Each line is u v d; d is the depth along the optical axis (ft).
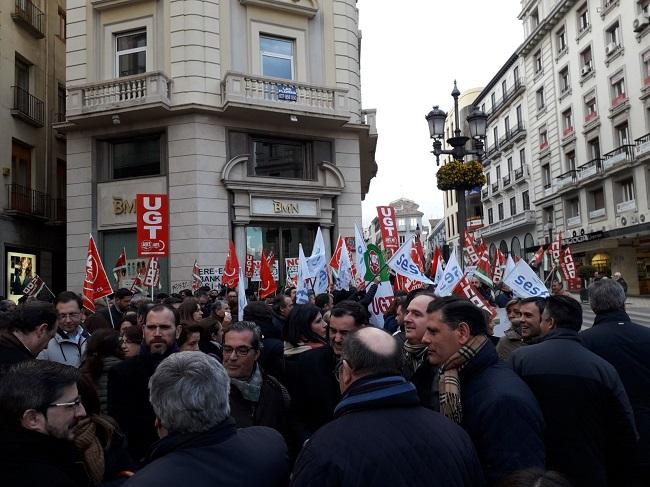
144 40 60.39
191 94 57.41
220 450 6.89
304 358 13.10
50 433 7.52
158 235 36.19
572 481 9.83
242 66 60.80
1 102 62.08
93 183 59.52
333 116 60.64
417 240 35.01
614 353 12.22
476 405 8.71
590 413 9.99
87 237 59.06
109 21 60.85
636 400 11.97
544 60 129.39
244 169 59.31
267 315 18.10
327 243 62.54
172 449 6.88
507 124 153.28
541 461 8.24
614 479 10.54
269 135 61.36
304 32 64.08
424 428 6.95
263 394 12.13
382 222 34.71
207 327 18.01
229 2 60.34
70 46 61.05
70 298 17.72
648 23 91.76
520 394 8.63
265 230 60.49
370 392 7.14
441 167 41.70
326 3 65.26
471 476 6.95
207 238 56.90
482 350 9.34
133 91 56.95
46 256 69.92
